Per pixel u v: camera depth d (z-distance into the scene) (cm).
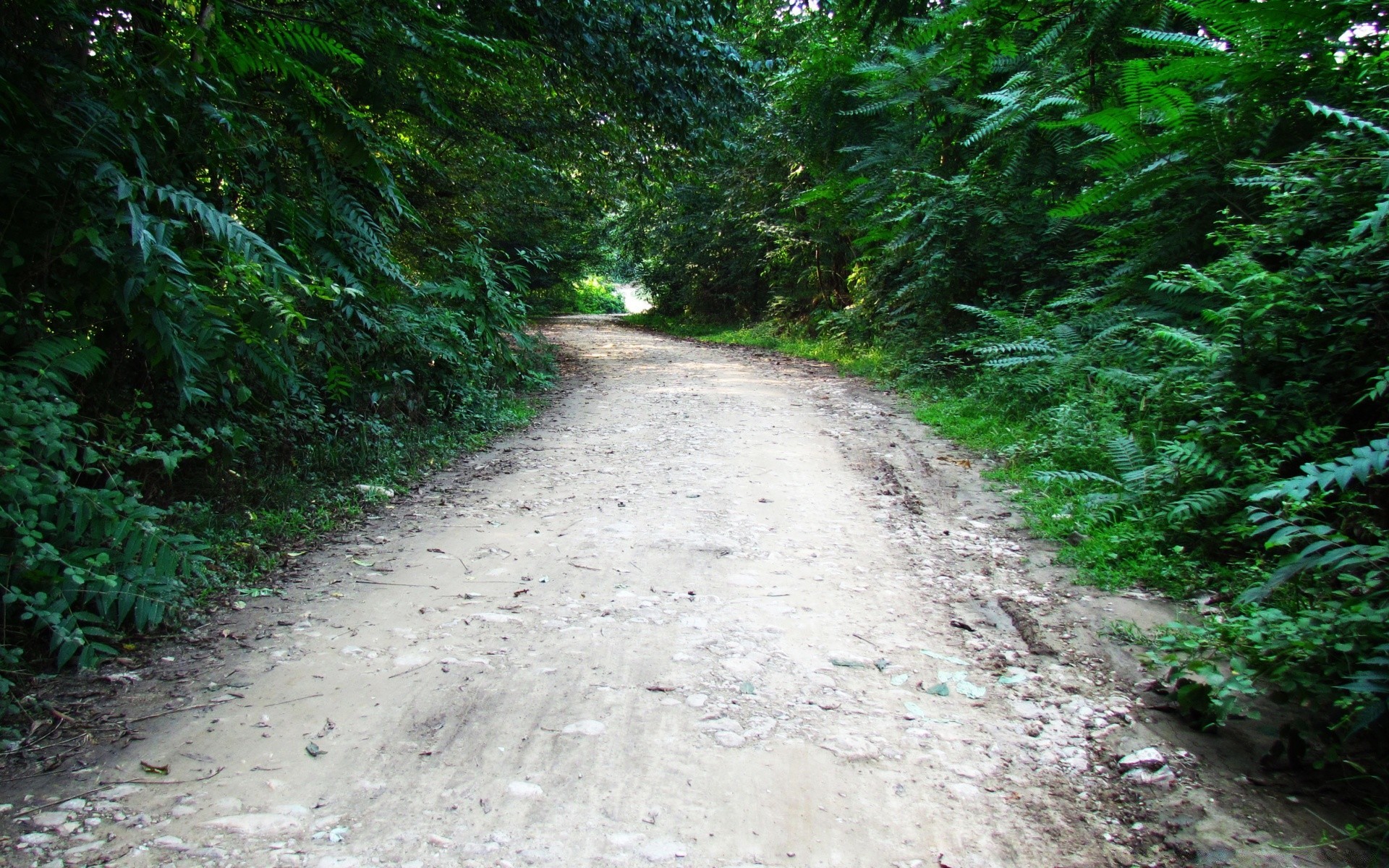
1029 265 1027
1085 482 537
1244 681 269
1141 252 707
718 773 261
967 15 885
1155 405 550
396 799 247
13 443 317
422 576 433
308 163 557
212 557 428
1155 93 650
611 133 1081
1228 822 231
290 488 544
